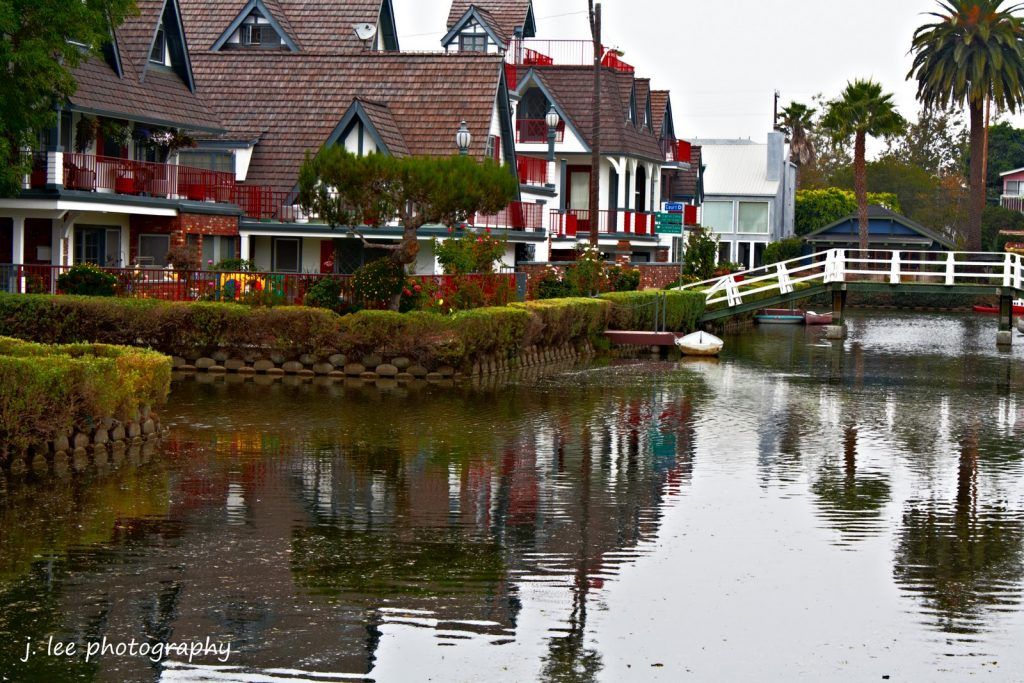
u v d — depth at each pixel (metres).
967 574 16.58
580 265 48.78
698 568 16.64
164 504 19.25
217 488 20.39
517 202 50.72
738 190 97.94
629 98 66.25
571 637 14.16
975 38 76.75
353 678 12.99
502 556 16.97
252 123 48.59
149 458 22.55
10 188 35.19
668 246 72.44
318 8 57.97
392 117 48.56
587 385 35.25
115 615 14.49
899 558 17.27
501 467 22.75
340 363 35.09
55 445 22.06
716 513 19.59
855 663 13.57
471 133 47.88
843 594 15.71
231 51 51.81
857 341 53.97
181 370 35.16
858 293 84.88
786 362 43.91
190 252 39.25
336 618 14.54
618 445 25.39
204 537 17.53
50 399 21.81
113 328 34.88
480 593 15.48
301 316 34.72
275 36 56.03
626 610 15.02
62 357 22.77
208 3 57.19
